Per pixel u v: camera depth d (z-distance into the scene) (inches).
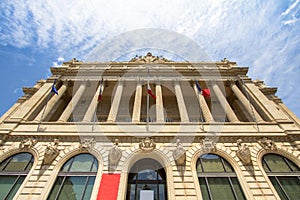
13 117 750.5
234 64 1173.7
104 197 493.0
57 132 682.2
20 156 612.1
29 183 526.6
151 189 569.3
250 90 952.3
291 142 649.6
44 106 861.2
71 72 1083.3
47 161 578.2
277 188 537.6
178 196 501.0
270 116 786.8
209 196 522.3
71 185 545.3
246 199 507.2
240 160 595.8
